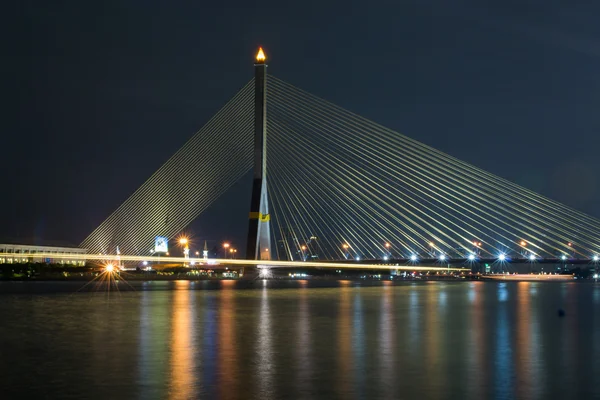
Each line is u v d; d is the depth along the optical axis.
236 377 24.23
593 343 32.91
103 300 65.56
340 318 45.91
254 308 55.16
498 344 32.53
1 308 54.28
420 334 36.50
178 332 37.22
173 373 24.89
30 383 23.22
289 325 41.03
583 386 22.92
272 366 26.28
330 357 28.44
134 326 40.31
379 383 23.30
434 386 22.86
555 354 29.36
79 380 23.69
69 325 40.97
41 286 100.06
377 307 56.94
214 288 98.19
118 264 131.12
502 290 98.12
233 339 34.25
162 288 97.00
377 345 32.09
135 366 26.22
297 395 21.61
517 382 23.48
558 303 63.69
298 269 127.31
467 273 163.75
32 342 33.12
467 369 25.78
